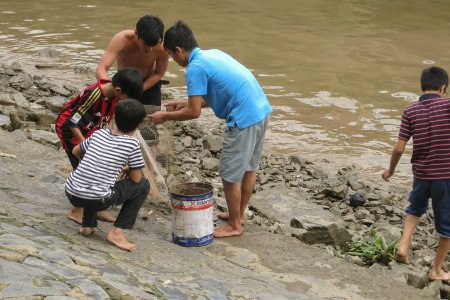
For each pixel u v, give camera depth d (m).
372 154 10.96
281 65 14.95
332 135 11.60
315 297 6.18
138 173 6.31
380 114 12.44
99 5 20.00
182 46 6.94
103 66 7.86
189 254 6.79
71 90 12.70
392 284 6.62
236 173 7.10
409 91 13.52
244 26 18.02
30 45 15.93
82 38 16.61
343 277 6.68
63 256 5.57
